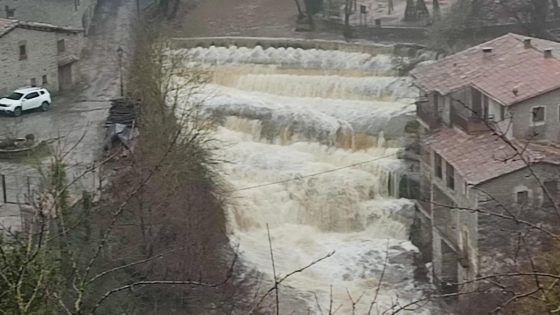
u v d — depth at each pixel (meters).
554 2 85.12
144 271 41.47
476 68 54.97
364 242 58.59
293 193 61.66
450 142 52.06
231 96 71.94
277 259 55.41
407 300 50.88
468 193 48.06
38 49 72.88
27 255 13.62
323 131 66.88
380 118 67.00
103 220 36.84
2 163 54.75
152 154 47.75
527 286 31.47
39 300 13.59
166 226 45.19
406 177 61.78
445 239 51.28
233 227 58.66
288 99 72.50
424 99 58.75
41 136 62.38
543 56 53.94
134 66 63.69
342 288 52.06
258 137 67.75
